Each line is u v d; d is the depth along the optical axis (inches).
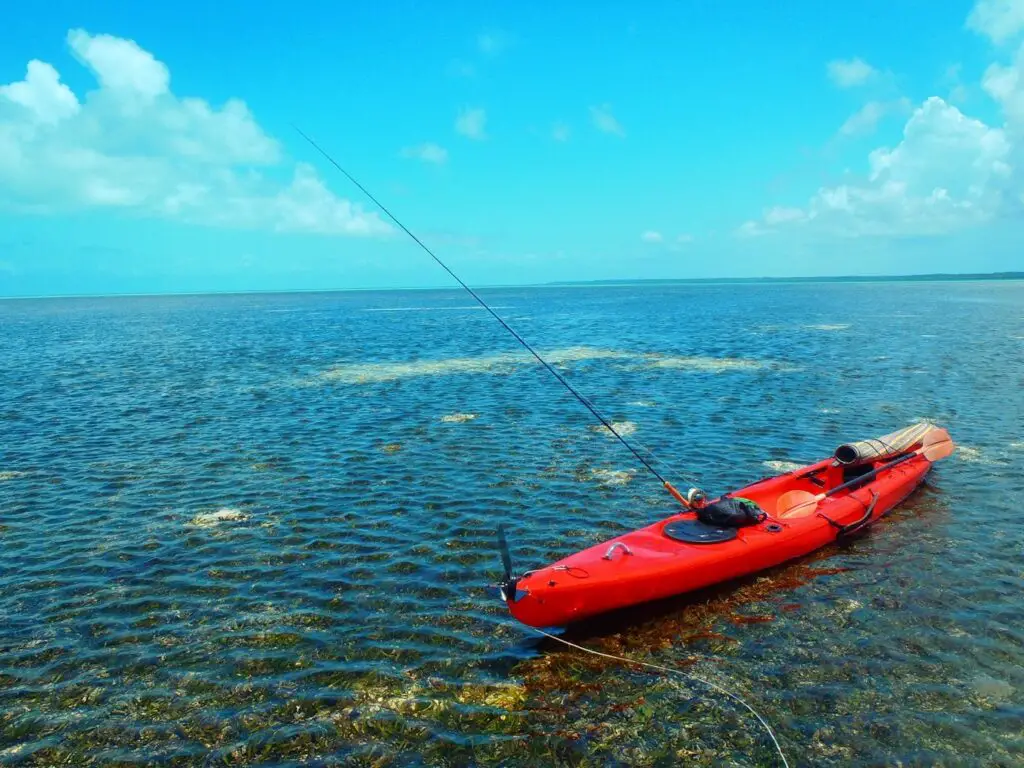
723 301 4249.5
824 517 448.1
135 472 645.3
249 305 5487.2
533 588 341.7
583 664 334.0
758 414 852.6
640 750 275.9
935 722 287.3
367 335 2133.4
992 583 403.9
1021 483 572.4
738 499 433.4
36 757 273.4
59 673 329.4
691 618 371.6
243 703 305.7
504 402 961.5
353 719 294.5
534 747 278.1
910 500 536.4
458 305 4749.0
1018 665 324.5
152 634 363.6
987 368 1167.0
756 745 277.9
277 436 778.2
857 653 337.4
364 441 750.5
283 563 447.2
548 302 4798.2
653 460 666.8
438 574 429.7
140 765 269.0
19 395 1050.1
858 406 886.4
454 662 335.9
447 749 277.0
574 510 535.2
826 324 2201.0
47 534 499.5
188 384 1148.5
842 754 271.6
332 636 359.9
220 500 567.8
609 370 1256.8
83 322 3105.3
